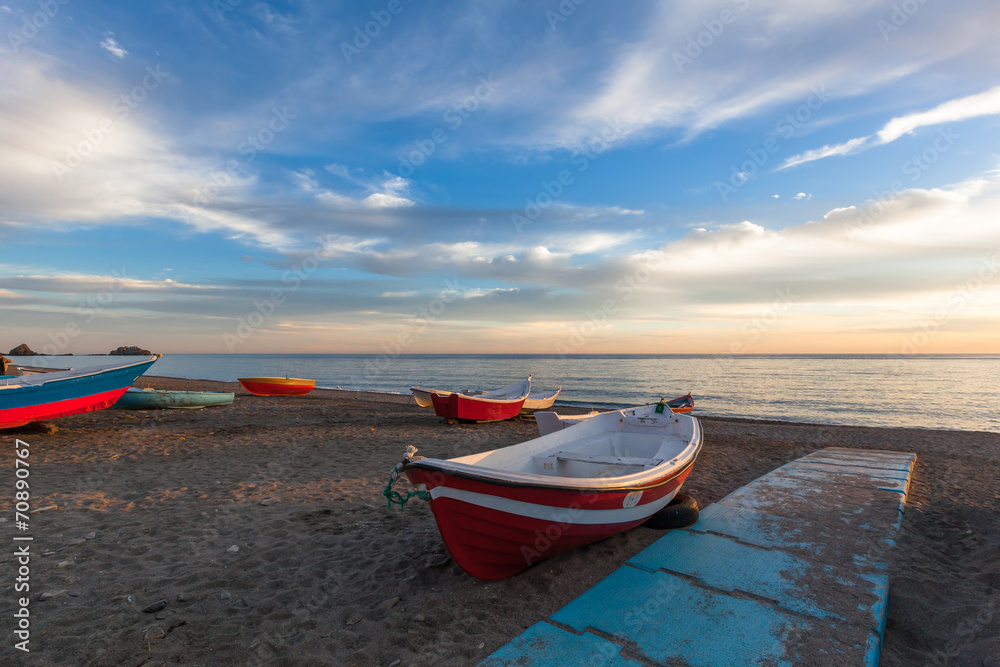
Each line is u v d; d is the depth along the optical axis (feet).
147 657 10.04
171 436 38.27
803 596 12.60
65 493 21.98
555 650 10.32
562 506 13.39
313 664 9.97
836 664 9.78
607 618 11.58
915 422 72.64
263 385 82.43
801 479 24.76
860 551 15.58
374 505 21.09
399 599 12.83
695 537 16.75
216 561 15.10
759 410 86.74
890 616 12.59
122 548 15.89
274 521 18.74
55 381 34.68
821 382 148.87
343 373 216.54
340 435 41.04
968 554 16.66
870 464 28.58
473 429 47.16
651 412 24.59
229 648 10.44
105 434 37.96
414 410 64.28
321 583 13.71
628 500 15.06
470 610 12.25
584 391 123.24
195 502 21.09
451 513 12.19
